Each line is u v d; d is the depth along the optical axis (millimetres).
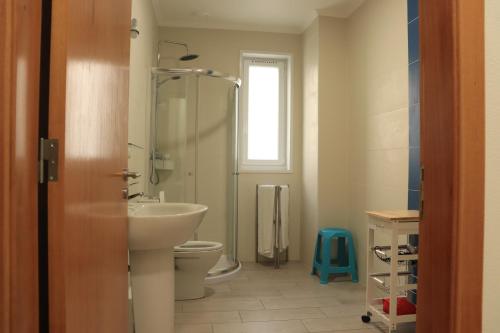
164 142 3271
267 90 4051
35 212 747
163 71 3145
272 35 3943
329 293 2922
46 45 779
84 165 948
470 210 724
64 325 791
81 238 930
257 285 3117
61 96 779
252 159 4012
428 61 809
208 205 3541
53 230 777
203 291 2811
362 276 3160
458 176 724
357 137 3287
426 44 816
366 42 3119
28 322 722
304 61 3883
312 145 3615
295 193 3973
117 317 1364
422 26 832
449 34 741
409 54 2510
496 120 756
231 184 3576
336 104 3484
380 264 2816
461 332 724
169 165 3277
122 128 1457
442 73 761
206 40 3840
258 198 3770
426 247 814
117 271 1366
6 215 652
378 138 2916
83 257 949
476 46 730
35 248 749
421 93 834
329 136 3473
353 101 3369
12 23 655
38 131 758
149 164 3172
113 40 1275
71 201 844
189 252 2617
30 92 715
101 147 1132
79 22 890
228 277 3213
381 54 2875
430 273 799
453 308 730
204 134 3518
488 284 751
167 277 1811
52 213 776
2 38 645
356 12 3309
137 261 1773
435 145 785
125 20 1484
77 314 900
